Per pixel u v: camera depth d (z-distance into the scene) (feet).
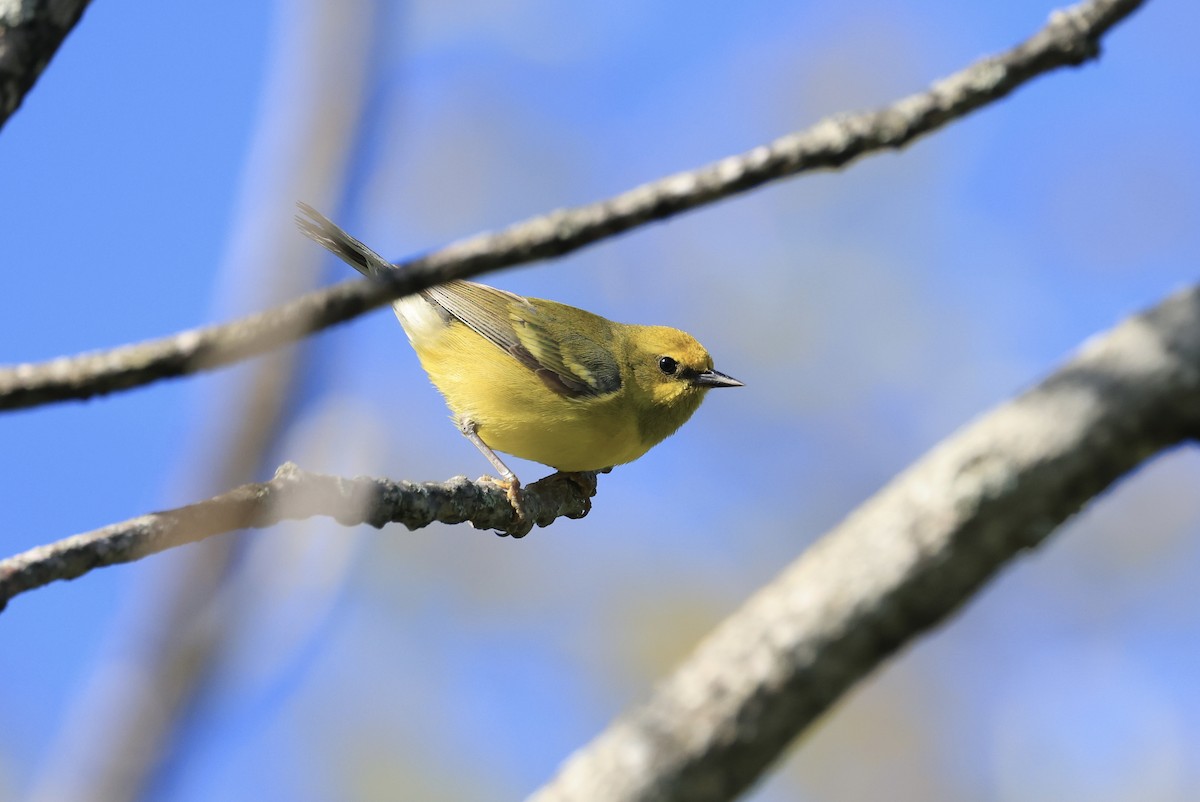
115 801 10.72
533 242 22.58
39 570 24.47
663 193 23.52
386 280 21.03
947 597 28.53
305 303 15.26
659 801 28.71
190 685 11.11
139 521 25.20
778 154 24.58
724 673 29.12
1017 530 28.30
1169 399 27.81
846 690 28.91
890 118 25.44
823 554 29.58
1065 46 26.32
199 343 20.68
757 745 28.84
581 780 29.35
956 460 28.73
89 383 20.45
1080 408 28.17
